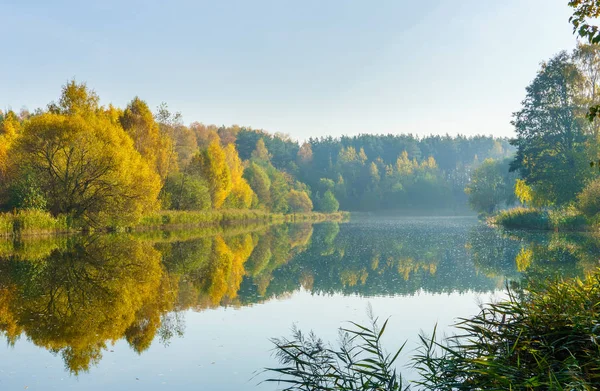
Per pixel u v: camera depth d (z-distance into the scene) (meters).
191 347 9.12
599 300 6.95
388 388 6.18
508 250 25.94
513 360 6.19
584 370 5.51
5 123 40.44
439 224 60.28
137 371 7.84
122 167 32.75
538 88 42.62
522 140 44.22
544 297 7.83
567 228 38.09
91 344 9.36
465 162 153.62
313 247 30.00
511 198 62.03
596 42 7.16
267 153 113.44
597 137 38.44
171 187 49.41
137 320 11.26
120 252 23.36
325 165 139.75
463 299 13.77
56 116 31.78
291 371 6.73
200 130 102.19
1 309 12.18
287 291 15.18
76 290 14.56
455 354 6.41
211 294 14.47
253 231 44.88
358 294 14.67
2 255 21.64
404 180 129.62
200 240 32.16
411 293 14.78
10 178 33.44
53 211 32.97
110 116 42.75
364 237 38.25
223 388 7.09
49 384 7.31
